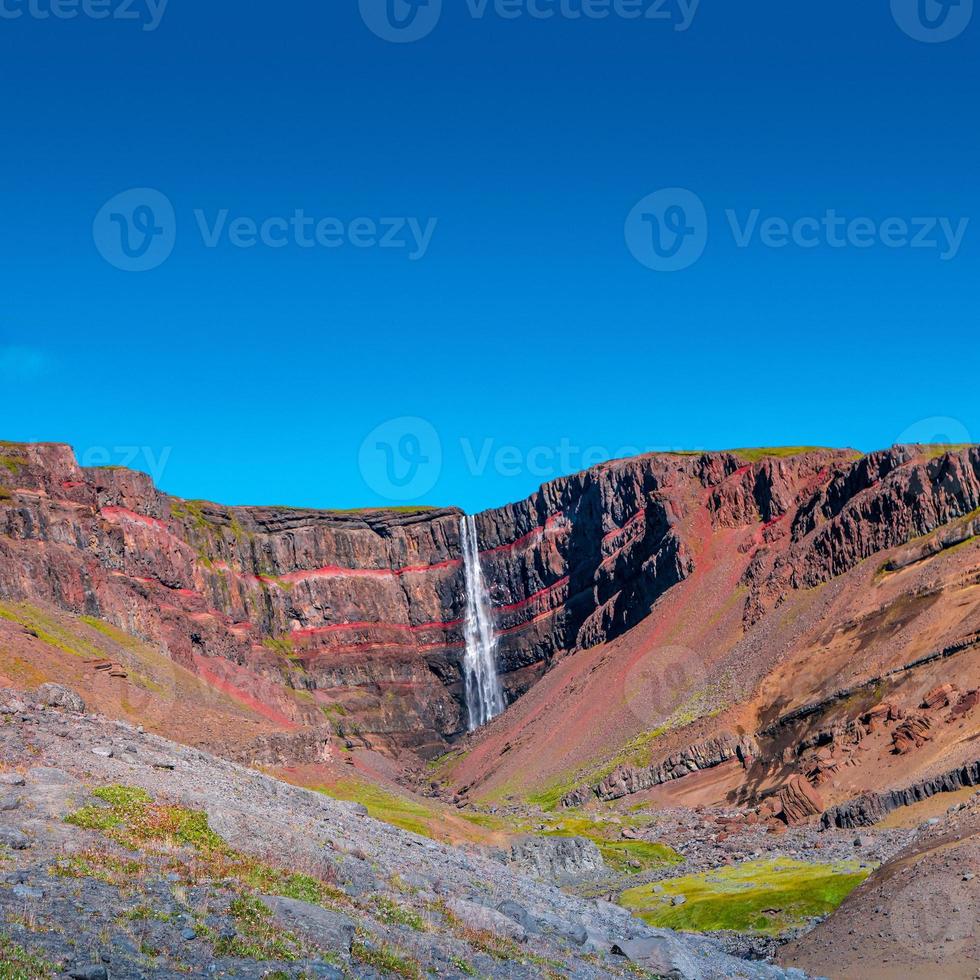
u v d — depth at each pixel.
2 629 90.38
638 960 36.62
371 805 86.19
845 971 40.59
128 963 21.09
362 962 25.28
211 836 33.66
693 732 172.00
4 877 24.34
